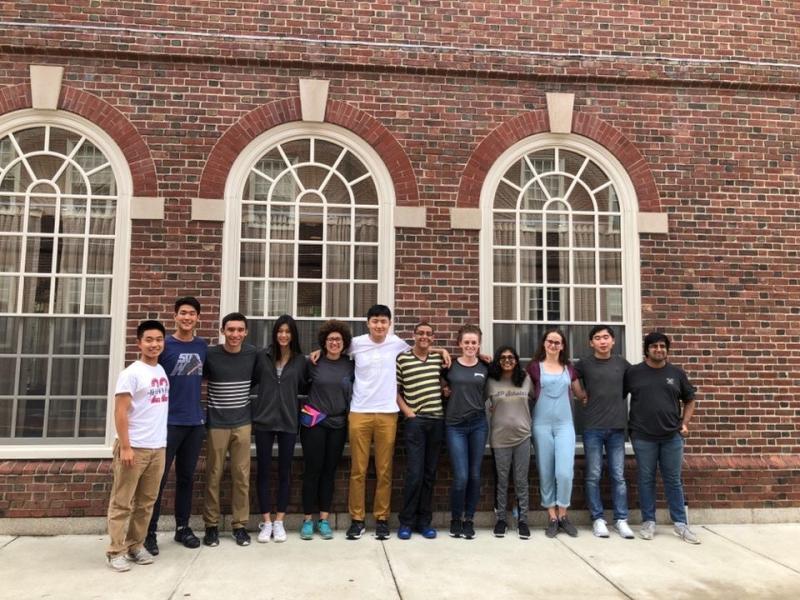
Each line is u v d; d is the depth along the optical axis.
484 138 6.28
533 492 5.90
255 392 5.79
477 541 5.32
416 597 4.12
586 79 6.41
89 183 5.91
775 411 6.23
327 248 6.13
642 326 6.22
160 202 5.88
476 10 6.38
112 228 5.92
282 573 4.50
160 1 6.05
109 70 5.96
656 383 5.56
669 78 6.46
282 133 6.11
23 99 5.86
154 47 5.96
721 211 6.43
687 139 6.47
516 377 5.51
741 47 6.62
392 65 6.20
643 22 6.54
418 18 6.31
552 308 6.29
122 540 4.54
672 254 6.33
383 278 6.06
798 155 6.58
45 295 5.81
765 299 6.36
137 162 5.91
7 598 4.04
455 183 6.20
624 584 4.41
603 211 6.40
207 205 5.90
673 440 5.56
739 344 6.28
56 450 5.53
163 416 4.70
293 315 6.02
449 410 5.38
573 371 5.75
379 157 6.18
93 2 5.98
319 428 5.28
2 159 5.88
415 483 5.32
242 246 6.04
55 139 5.94
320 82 6.13
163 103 5.98
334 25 6.21
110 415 5.68
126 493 4.52
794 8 6.66
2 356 5.71
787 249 6.45
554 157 6.43
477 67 6.28
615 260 6.38
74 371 5.75
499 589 4.27
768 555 5.08
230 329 5.07
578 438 6.16
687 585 4.41
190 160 5.96
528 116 6.34
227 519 5.54
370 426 5.32
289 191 6.13
